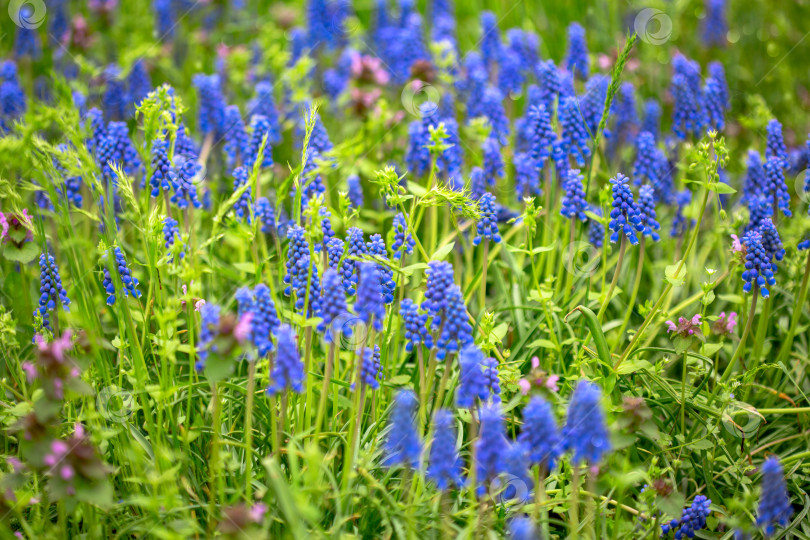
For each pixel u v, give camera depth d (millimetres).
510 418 1161
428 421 1150
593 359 1135
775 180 1210
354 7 2018
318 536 1040
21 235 1130
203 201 1358
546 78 1337
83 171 1138
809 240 1172
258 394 1170
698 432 1178
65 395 1059
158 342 1098
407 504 1068
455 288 1063
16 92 1393
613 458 1082
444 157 1295
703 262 1311
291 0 2096
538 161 1265
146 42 1731
